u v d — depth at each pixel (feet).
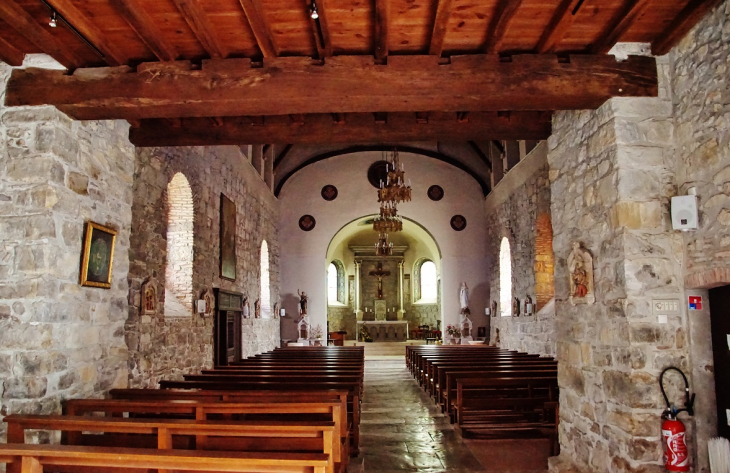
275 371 30.66
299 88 17.81
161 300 30.14
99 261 20.34
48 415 15.60
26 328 17.20
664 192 17.65
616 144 17.80
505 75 17.88
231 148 45.01
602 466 18.60
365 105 18.58
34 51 18.21
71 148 19.01
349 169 70.38
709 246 16.11
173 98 18.01
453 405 28.91
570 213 21.54
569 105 18.76
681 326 17.12
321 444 15.16
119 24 16.30
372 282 96.78
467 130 23.90
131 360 26.32
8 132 18.12
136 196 27.14
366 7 15.28
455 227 69.46
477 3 15.23
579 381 20.58
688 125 17.10
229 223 43.73
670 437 16.16
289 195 69.92
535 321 47.29
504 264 59.67
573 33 17.03
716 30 15.61
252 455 11.84
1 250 17.63
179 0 14.26
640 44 18.13
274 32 16.72
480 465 21.83
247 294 50.19
